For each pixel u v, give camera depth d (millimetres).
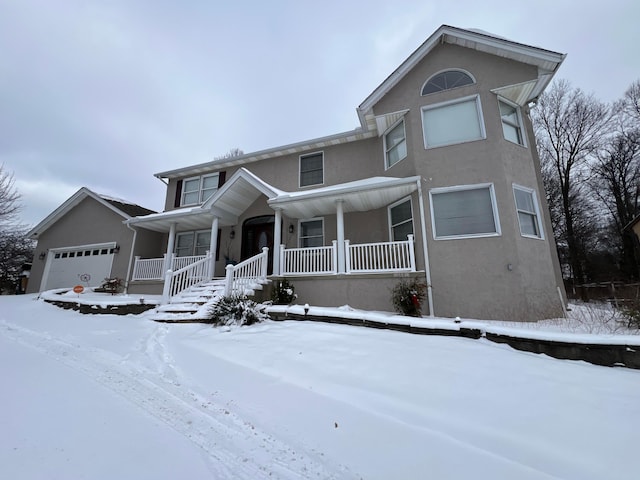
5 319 7547
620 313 5617
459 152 8234
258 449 2236
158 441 2279
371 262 9273
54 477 1794
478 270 7395
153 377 3656
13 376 3500
